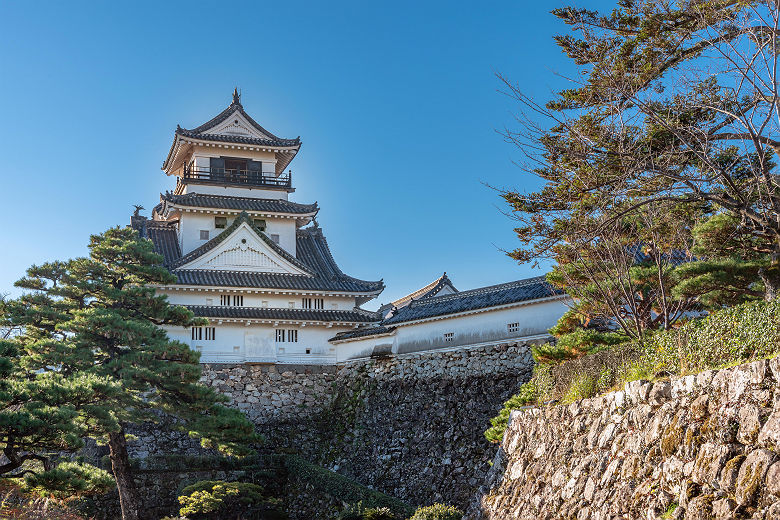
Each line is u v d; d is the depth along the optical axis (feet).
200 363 153.07
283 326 162.81
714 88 60.80
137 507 115.65
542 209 70.13
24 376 116.26
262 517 130.00
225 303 163.02
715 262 65.51
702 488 40.04
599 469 51.98
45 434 76.07
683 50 64.23
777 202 57.31
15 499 99.09
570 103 67.21
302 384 157.58
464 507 115.03
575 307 81.41
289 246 188.14
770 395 38.14
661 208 69.05
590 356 64.64
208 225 181.16
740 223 63.31
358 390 150.00
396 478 129.80
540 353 81.35
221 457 138.72
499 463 78.84
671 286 74.33
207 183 186.39
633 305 71.26
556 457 61.36
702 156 58.34
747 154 61.00
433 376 135.54
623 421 51.62
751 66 54.65
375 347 150.71
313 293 168.25
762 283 67.21
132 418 116.67
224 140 188.96
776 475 35.24
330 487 128.26
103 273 126.11
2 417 73.15
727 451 39.22
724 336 46.16
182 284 157.58
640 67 63.62
